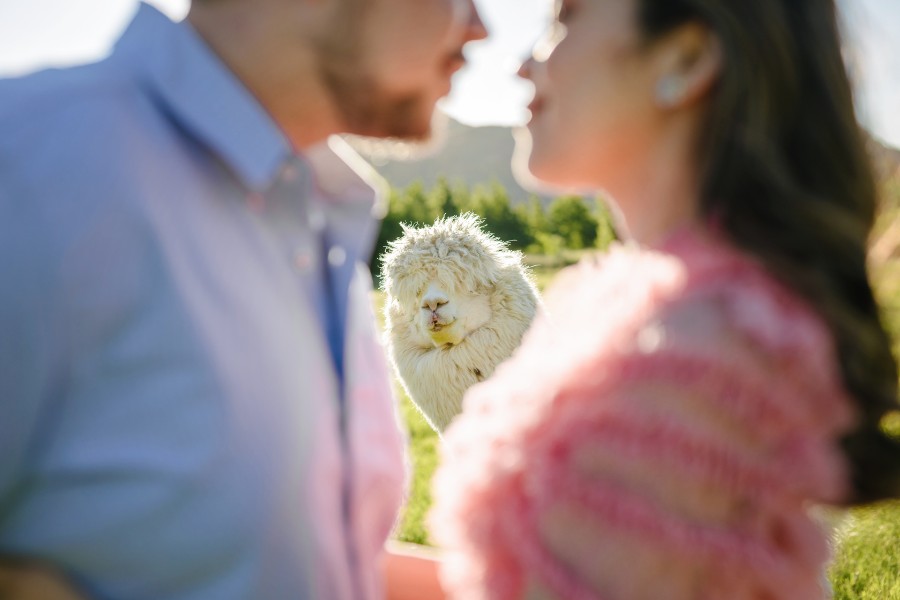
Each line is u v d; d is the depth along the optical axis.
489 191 53.38
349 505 1.58
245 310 1.39
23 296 1.20
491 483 1.37
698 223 1.42
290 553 1.42
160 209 1.30
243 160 1.42
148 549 1.33
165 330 1.29
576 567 1.23
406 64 1.54
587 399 1.28
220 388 1.32
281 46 1.50
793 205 1.30
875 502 1.46
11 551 1.34
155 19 1.44
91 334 1.26
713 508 1.20
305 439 1.45
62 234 1.21
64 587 1.33
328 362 1.59
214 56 1.49
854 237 1.33
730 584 1.20
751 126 1.32
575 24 1.47
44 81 1.29
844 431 1.39
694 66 1.38
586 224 50.53
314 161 1.73
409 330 3.68
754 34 1.32
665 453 1.19
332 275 1.67
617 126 1.45
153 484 1.30
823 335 1.28
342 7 1.48
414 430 7.42
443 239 3.50
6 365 1.21
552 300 1.59
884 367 1.37
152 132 1.35
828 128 1.36
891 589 3.42
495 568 1.35
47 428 1.29
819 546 1.34
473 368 3.44
